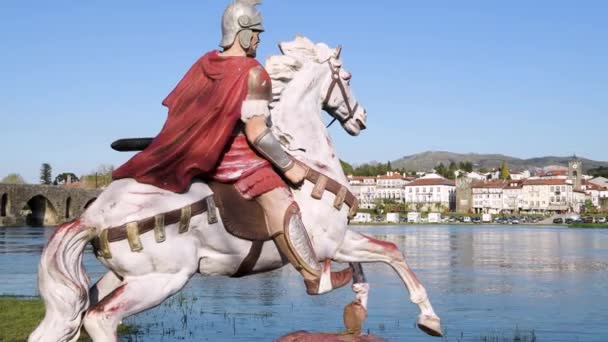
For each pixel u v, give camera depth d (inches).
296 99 222.7
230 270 199.0
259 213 196.7
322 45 235.0
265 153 194.2
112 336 177.5
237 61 192.4
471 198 6127.0
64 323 171.3
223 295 714.2
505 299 683.4
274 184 195.0
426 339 469.1
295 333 217.2
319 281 202.1
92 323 176.4
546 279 882.8
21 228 2566.4
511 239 2087.8
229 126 188.2
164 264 184.1
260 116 191.0
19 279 850.8
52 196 2930.6
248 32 197.2
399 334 486.3
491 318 563.8
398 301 655.8
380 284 799.7
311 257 197.9
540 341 468.4
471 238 2134.6
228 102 187.9
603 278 893.8
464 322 542.9
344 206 217.0
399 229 3056.1
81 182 4461.1
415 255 1352.1
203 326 522.3
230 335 486.3
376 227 3425.2
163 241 183.8
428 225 3961.6
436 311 601.9
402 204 5910.4
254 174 194.4
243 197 194.2
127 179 187.8
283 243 195.5
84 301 175.0
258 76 190.4
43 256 173.5
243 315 577.6
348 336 217.2
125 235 179.9
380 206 5733.3
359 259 222.2
